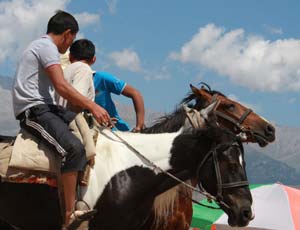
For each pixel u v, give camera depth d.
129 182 6.68
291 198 15.08
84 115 7.01
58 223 6.61
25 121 6.49
